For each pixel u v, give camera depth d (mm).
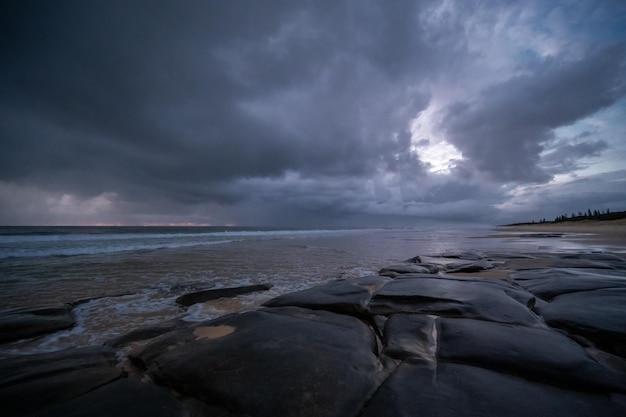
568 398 1820
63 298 5645
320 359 2352
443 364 2287
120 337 3557
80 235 22547
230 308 5070
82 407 1817
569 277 5484
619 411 1697
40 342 3621
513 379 2043
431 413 1693
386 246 18141
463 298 4070
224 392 1954
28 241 17750
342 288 4848
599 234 27047
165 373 2221
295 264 10234
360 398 1885
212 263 10359
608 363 2408
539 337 2744
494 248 15258
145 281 7250
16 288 6477
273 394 1921
